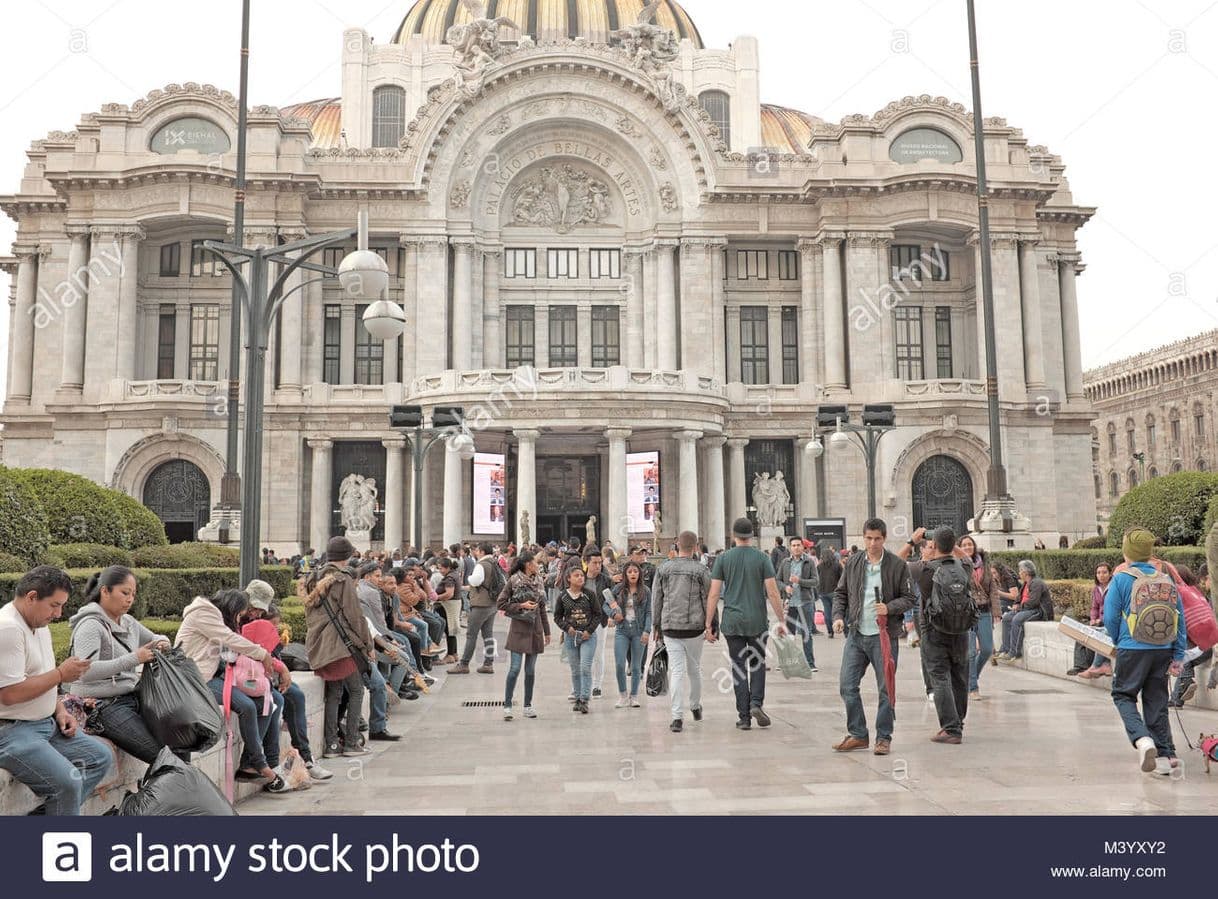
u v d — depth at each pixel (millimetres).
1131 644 11539
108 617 9328
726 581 15352
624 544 49969
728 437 57719
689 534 16156
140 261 58625
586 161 62281
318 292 57688
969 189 58281
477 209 60844
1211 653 16438
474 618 23438
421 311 57812
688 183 60281
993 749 13266
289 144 56812
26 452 58031
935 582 13898
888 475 55906
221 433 53750
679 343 60562
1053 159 66062
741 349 61906
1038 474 57250
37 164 60562
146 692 8984
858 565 13484
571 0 79000
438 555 30859
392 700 18469
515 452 58594
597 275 62281
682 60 79250
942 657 13906
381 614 17844
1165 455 107375
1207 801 10297
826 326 58500
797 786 11266
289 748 12141
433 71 76688
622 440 50625
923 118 59562
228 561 30875
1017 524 36906
